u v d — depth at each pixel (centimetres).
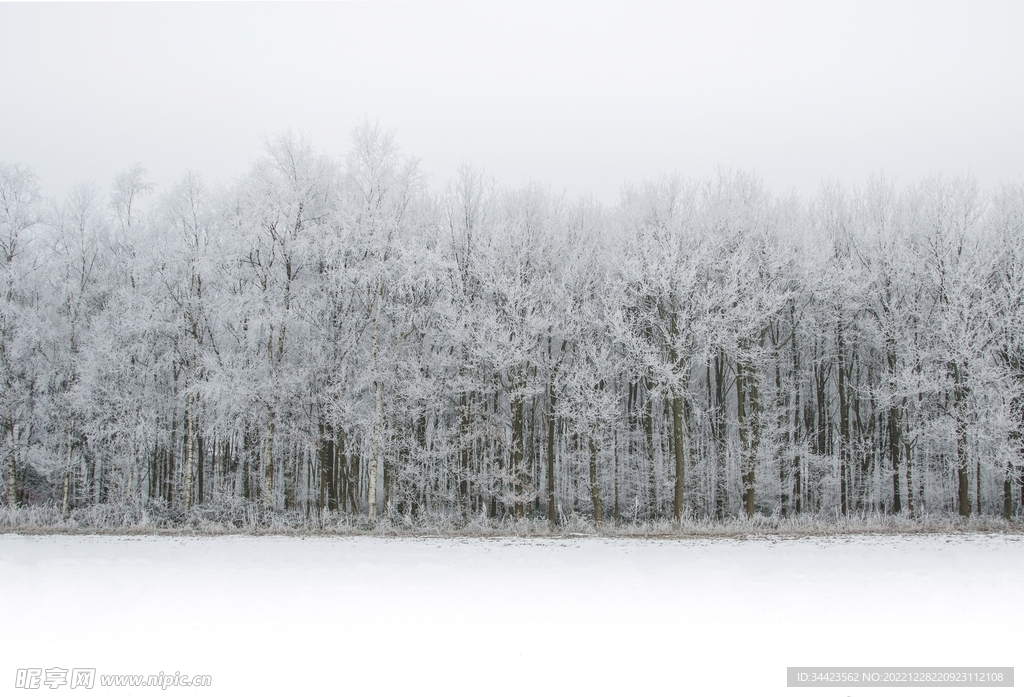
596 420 2772
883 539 2230
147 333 2952
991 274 2938
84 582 1410
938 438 2919
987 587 1398
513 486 2886
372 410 2852
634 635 1068
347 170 2909
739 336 2750
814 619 1157
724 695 835
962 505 2861
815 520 2781
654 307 2819
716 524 2670
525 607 1230
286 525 2569
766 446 2944
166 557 1772
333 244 2764
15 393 2917
